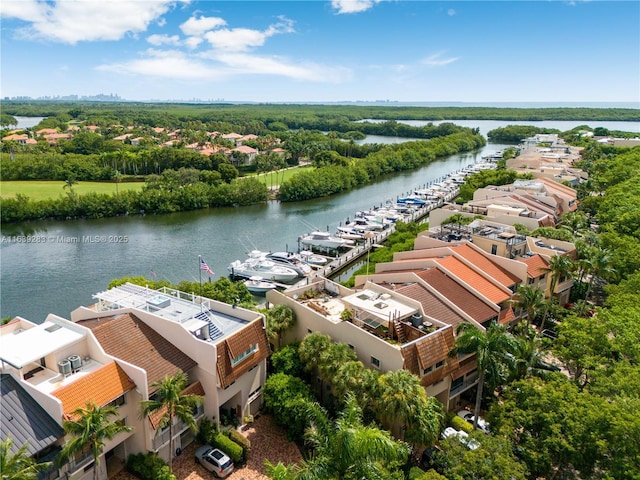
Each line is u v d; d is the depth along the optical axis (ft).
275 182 630.74
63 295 284.82
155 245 384.68
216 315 169.48
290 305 180.96
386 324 159.63
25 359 123.75
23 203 443.32
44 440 112.88
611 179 436.35
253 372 157.69
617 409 111.55
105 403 123.13
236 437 142.61
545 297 218.38
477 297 188.85
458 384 162.30
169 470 129.39
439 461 122.31
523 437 124.98
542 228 273.13
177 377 129.59
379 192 613.11
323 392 161.48
